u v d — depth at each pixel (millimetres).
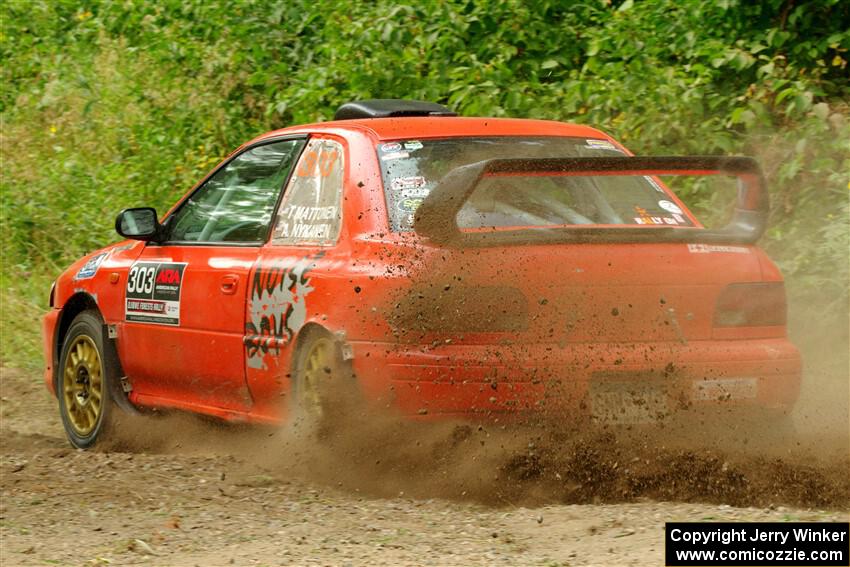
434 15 16031
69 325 12609
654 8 15625
